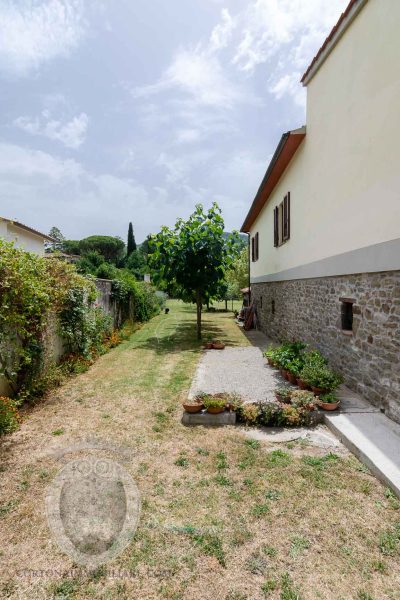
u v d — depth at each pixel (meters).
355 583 2.02
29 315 4.95
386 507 2.68
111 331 10.34
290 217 8.39
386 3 3.96
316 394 4.66
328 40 5.41
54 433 4.05
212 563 2.18
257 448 3.65
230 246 11.44
